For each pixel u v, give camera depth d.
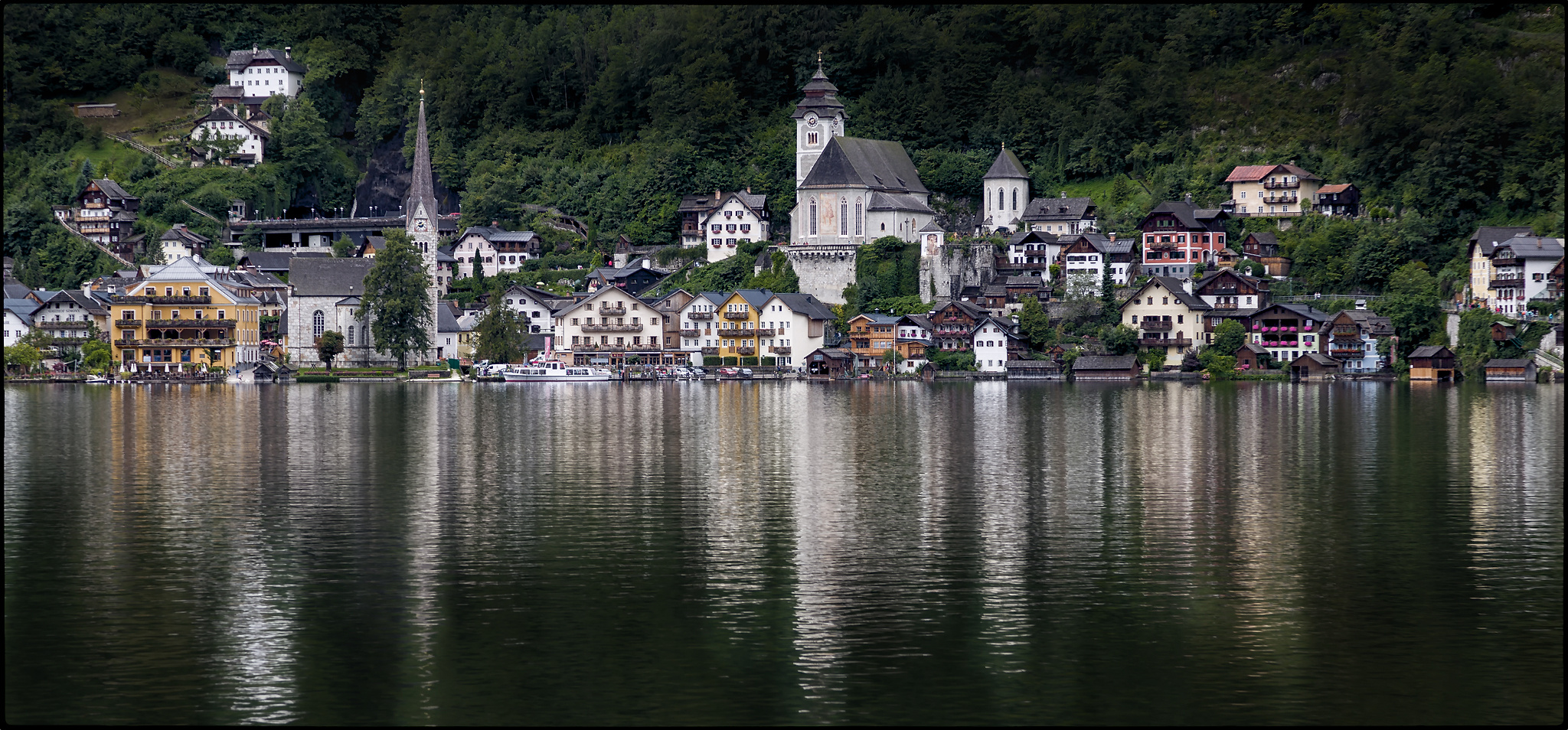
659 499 73.69
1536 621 48.72
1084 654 45.09
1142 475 83.25
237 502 72.62
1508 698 41.47
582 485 78.94
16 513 69.12
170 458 91.75
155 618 48.91
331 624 48.25
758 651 45.34
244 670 43.62
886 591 52.47
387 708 40.66
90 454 94.25
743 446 100.19
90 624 48.25
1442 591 52.75
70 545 60.91
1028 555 58.94
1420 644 46.25
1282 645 46.12
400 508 70.69
